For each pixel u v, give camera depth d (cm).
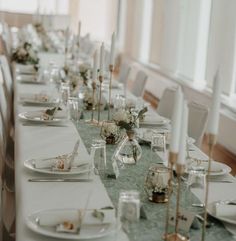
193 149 325
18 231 194
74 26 1335
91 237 183
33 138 328
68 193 232
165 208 219
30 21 1277
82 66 516
